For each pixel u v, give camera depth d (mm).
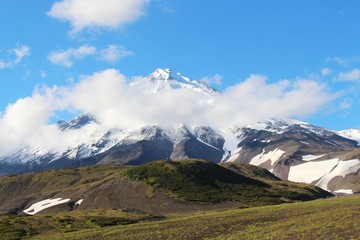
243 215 100625
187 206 192375
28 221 122062
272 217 88062
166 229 86688
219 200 199000
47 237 98562
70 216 132750
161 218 134625
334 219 66938
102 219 126312
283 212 96875
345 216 68250
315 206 103000
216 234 72125
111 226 111562
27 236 105312
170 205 194500
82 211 159125
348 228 55312
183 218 113938
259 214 98688
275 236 58562
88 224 119625
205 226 84125
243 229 74562
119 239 79188
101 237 85625
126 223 123375
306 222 69688
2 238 100938
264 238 58312
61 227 115125
